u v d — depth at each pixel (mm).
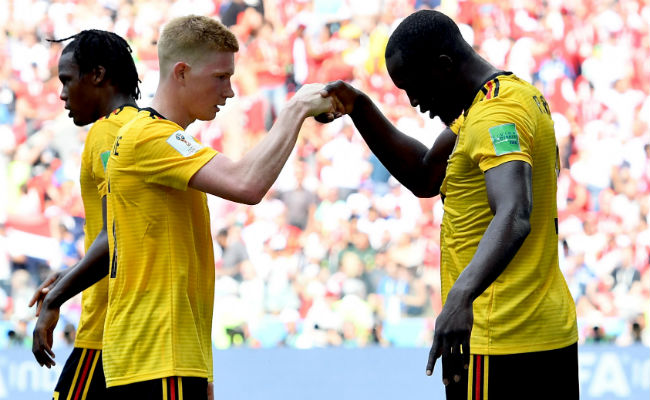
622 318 33188
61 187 35781
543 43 39938
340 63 39438
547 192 9859
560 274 10180
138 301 10133
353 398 24969
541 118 9766
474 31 40188
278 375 25062
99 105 12961
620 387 24891
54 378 24375
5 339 31016
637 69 39844
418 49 9930
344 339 32375
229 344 32438
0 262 34062
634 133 38656
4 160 36125
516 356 9648
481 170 9578
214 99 10602
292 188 35719
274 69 39156
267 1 39750
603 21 40281
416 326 32125
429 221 35219
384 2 40094
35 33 38844
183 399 9875
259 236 34594
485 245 8672
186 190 10297
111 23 39625
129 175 10188
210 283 10727
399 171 12664
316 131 36844
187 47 10430
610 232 36281
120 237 10273
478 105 9531
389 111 38656
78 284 11672
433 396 24938
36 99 37594
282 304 33312
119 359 10156
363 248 34688
